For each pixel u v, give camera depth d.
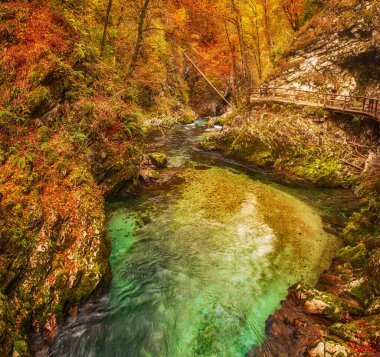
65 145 8.45
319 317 6.60
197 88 38.81
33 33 8.82
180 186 13.61
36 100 8.05
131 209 11.23
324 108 17.14
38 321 5.81
